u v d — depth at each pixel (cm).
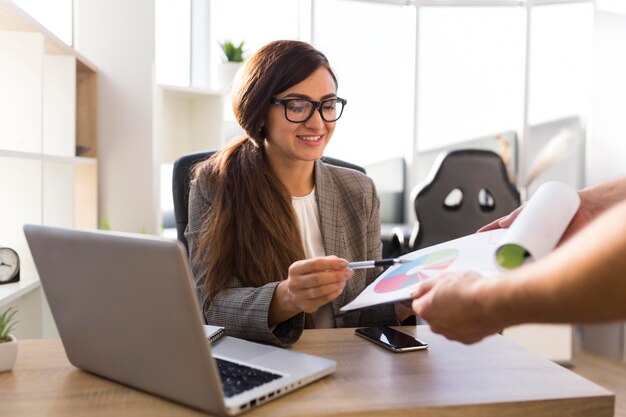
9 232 211
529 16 475
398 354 104
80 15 318
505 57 488
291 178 159
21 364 99
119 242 77
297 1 454
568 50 474
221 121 353
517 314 64
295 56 147
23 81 212
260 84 148
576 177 480
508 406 82
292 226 148
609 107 416
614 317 56
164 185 410
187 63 427
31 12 308
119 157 323
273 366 92
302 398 83
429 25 480
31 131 212
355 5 468
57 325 95
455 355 104
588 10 465
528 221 89
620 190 105
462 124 489
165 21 414
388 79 482
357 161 479
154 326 79
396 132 488
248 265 143
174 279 73
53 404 82
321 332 119
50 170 252
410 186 483
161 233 330
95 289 84
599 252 55
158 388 83
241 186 149
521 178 484
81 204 312
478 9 482
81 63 285
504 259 86
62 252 86
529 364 99
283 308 113
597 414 84
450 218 314
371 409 79
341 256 157
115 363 88
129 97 321
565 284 58
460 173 312
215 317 124
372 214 165
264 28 446
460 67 486
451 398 83
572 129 478
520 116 485
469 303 69
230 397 79
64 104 262
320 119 148
